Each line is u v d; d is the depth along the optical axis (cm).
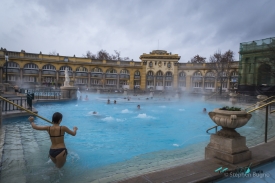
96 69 5197
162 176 354
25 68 4459
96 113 1492
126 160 546
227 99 2675
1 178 401
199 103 2484
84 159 548
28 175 420
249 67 2841
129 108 1861
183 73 5209
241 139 436
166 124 1171
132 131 966
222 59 4241
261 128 975
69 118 1284
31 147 605
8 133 757
